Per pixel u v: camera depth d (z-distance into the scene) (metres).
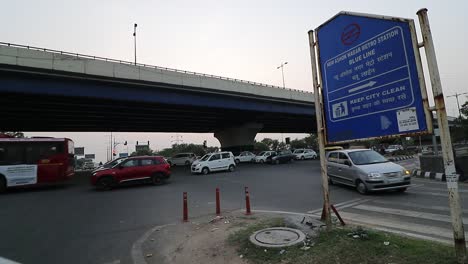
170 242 5.99
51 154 17.86
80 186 18.62
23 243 6.43
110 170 16.11
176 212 9.17
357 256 4.01
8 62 18.80
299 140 94.94
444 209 7.55
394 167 10.45
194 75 27.98
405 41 3.98
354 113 4.77
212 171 25.72
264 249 4.73
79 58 21.53
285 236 5.16
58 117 31.53
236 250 4.92
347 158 11.83
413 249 4.03
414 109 3.86
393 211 7.63
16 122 34.03
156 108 29.62
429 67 3.52
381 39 4.32
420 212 7.37
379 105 4.35
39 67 19.83
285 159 34.91
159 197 12.52
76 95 21.95
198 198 11.83
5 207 11.36
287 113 38.28
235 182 17.09
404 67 3.99
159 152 115.25
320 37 5.48
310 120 48.81
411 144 70.31
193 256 4.99
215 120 41.38
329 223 5.25
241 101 32.72
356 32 4.74
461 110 35.38
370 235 4.74
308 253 4.33
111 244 6.16
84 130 45.34
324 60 5.39
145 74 24.83
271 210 8.77
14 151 16.91
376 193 10.50
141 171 16.84
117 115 32.31
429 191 10.41
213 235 5.97
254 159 39.25
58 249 5.94
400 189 10.57
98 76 22.41
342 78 5.01
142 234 6.84
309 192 11.93
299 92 38.03
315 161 36.31
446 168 3.46
